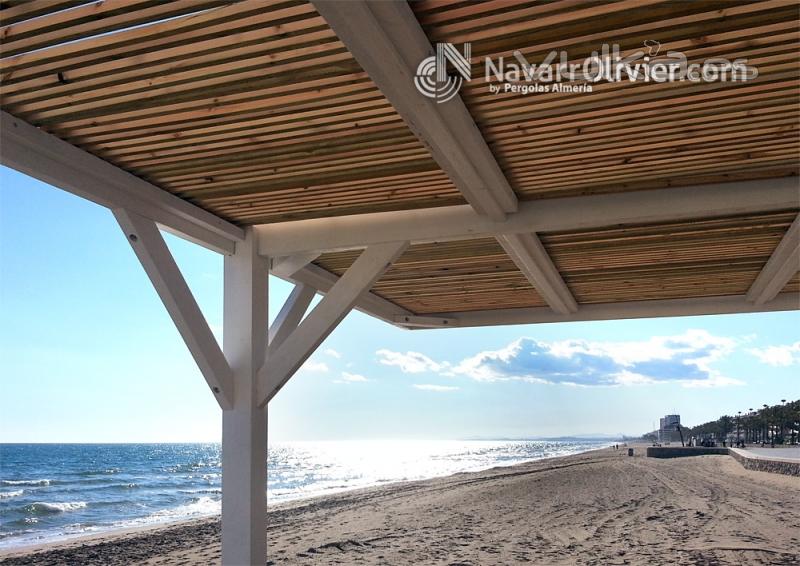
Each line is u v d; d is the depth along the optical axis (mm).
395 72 2627
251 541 4500
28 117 3352
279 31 2695
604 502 12594
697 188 4391
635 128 3547
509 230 4641
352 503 13078
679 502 12242
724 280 6992
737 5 2555
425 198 4566
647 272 6656
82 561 8328
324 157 3867
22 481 28141
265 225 5094
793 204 4246
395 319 8273
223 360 4645
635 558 7367
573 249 5871
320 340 4758
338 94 3146
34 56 2891
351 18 2271
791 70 2996
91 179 3805
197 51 2838
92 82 3053
